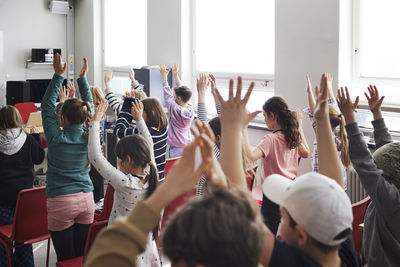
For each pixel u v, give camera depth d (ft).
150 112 12.11
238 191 2.93
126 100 12.17
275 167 10.41
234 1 20.42
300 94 16.42
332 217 3.50
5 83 28.53
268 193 4.11
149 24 24.17
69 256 10.40
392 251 6.19
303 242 3.60
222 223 2.56
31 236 10.85
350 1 15.34
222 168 4.06
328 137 5.01
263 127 18.04
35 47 29.53
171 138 16.11
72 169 10.21
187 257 2.55
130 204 8.30
